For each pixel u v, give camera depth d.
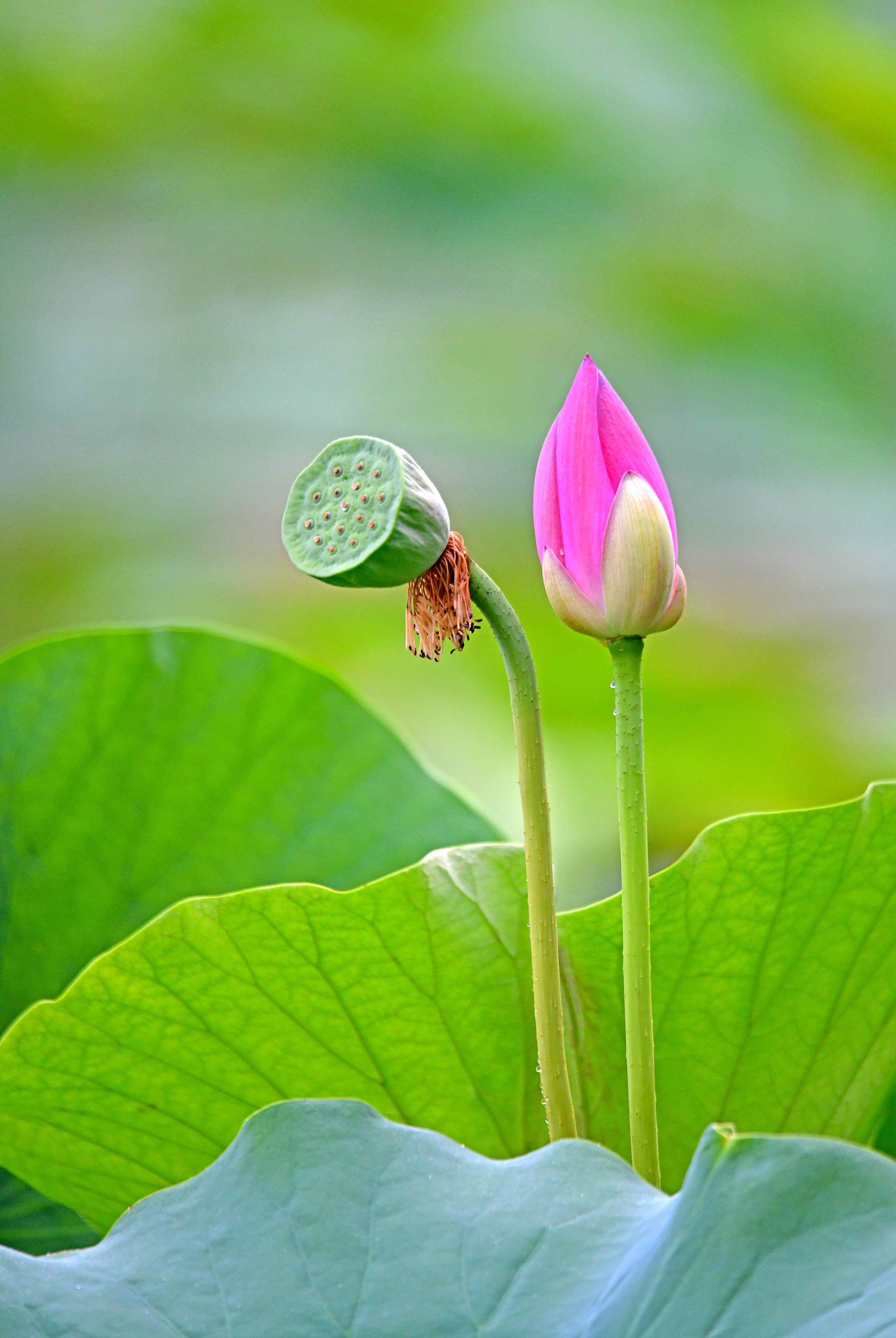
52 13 12.42
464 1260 2.05
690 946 2.20
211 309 12.38
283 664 2.46
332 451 2.08
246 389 11.21
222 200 13.21
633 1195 2.06
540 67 13.81
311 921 2.19
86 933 2.43
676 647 7.93
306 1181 2.09
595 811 5.65
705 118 13.97
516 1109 2.22
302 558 2.07
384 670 7.10
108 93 13.02
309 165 13.53
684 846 6.66
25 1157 2.25
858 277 13.09
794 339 12.55
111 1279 2.06
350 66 13.55
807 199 13.66
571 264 12.77
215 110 13.35
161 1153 2.24
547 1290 2.04
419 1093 2.22
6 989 2.41
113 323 12.05
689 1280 2.01
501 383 11.26
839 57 13.97
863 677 8.35
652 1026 2.16
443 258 12.73
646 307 12.66
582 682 6.58
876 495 10.20
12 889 2.42
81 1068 2.21
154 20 12.80
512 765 6.14
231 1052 2.21
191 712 2.45
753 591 9.17
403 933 2.20
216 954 2.19
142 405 11.02
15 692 2.45
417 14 13.40
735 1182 2.03
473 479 10.35
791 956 2.20
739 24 14.34
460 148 13.55
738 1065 2.21
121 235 12.86
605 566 2.07
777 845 2.19
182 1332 2.04
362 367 11.40
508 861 2.22
